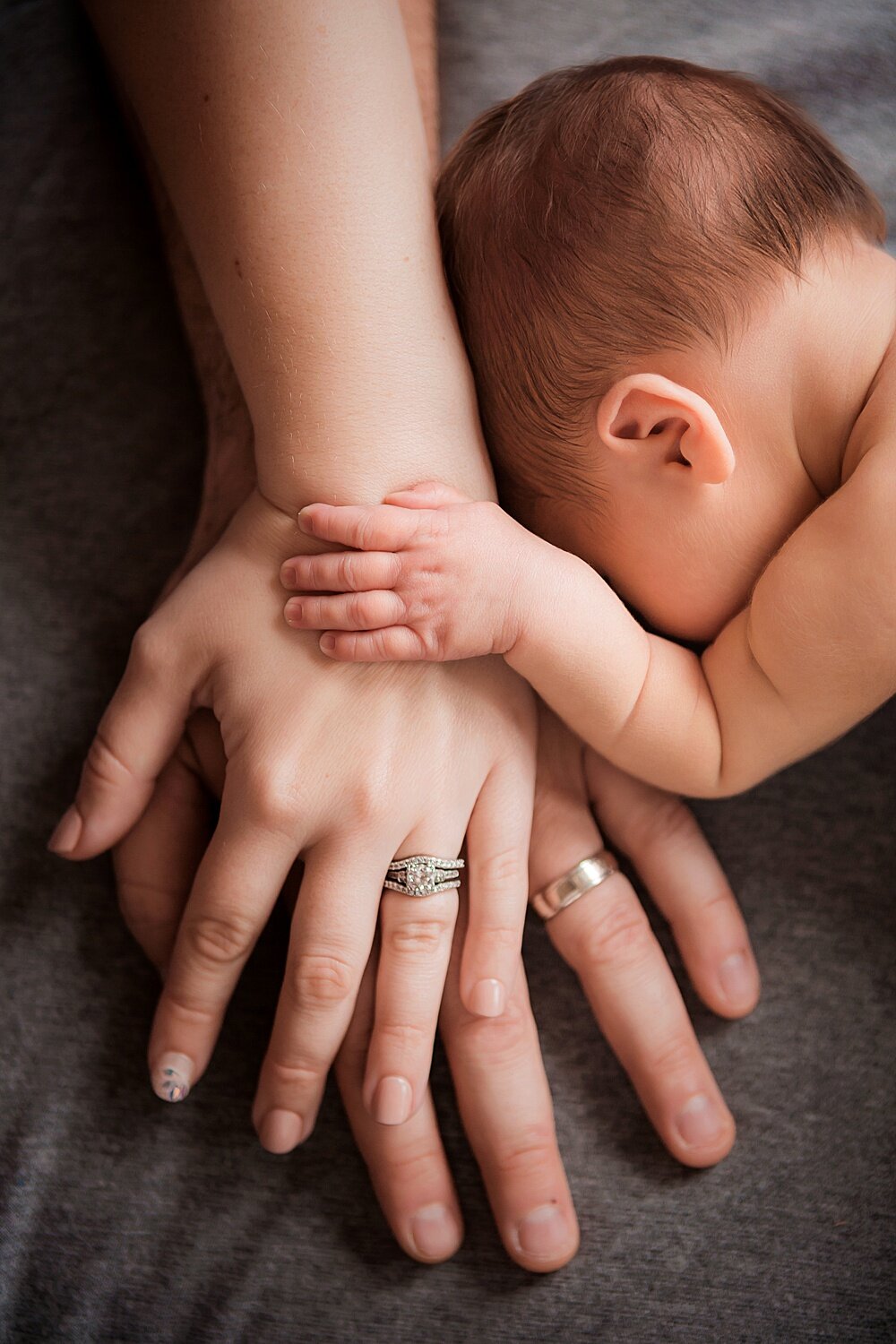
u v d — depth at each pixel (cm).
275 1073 49
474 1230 51
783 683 48
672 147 47
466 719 49
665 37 58
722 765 50
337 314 48
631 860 53
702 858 53
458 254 49
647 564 50
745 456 48
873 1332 50
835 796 54
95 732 54
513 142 49
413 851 49
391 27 49
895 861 53
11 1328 50
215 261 48
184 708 50
